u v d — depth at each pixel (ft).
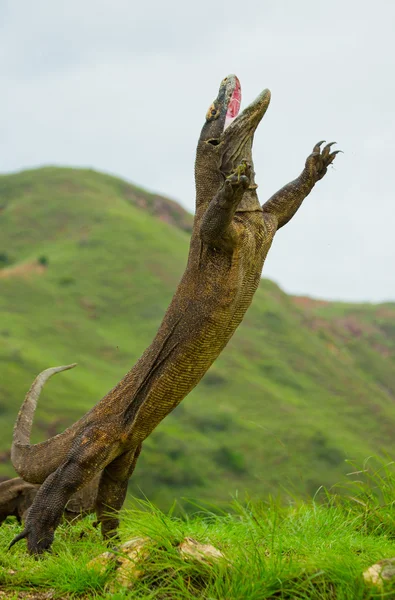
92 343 457.27
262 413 372.58
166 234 631.97
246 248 35.50
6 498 43.93
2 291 506.48
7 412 315.99
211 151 37.09
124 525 39.88
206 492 280.51
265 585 29.22
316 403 417.28
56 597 31.58
